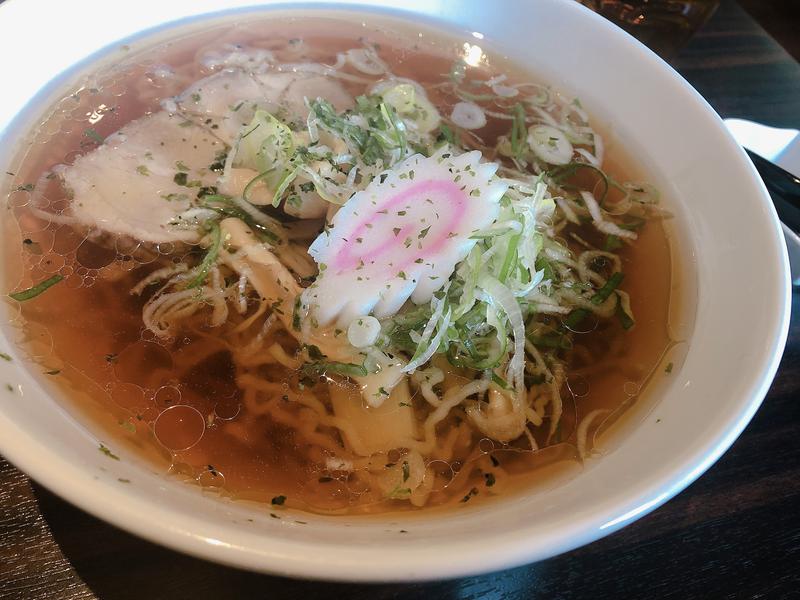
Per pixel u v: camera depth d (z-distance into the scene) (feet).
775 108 0.71
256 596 0.34
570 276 0.46
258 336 0.41
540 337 0.42
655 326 0.44
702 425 0.31
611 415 0.40
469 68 0.63
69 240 0.45
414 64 0.63
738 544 0.38
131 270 0.44
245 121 0.53
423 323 0.39
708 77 0.74
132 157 0.50
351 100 0.57
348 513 0.34
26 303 0.40
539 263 0.43
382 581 0.24
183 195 0.48
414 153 0.46
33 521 0.35
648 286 0.47
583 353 0.43
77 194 0.47
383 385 0.38
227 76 0.57
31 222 0.45
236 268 0.43
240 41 0.62
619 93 0.56
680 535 0.38
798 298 0.53
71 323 0.40
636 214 0.51
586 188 0.53
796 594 0.37
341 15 0.66
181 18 0.60
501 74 0.63
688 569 0.37
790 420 0.45
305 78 0.59
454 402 0.39
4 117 0.47
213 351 0.41
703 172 0.48
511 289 0.40
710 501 0.40
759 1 0.98
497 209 0.40
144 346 0.40
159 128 0.52
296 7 0.65
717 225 0.45
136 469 0.31
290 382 0.40
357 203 0.41
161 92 0.56
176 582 0.34
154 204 0.47
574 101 0.59
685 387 0.37
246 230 0.45
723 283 0.41
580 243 0.49
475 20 0.63
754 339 0.35
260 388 0.40
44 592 0.33
